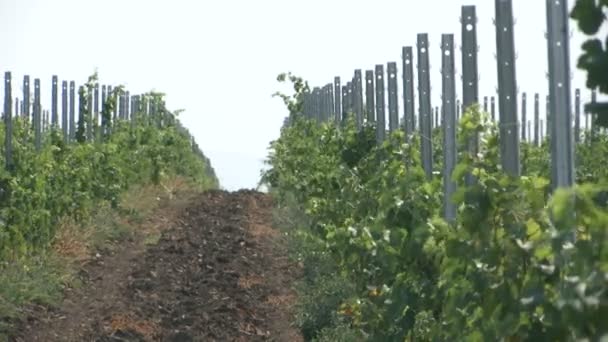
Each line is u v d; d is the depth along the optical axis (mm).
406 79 19703
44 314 21906
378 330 14758
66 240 28609
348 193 21125
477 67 13578
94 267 27344
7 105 28969
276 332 21328
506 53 11375
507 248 9273
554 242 7781
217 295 24359
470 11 13578
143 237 33094
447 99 15266
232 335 21094
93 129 43375
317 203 24969
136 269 27312
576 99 21984
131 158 44875
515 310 9070
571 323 7297
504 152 11188
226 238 32969
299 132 39500
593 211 7465
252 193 48688
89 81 42062
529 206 9680
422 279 13281
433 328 12102
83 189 31422
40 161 27656
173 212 40969
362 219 18109
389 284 14695
